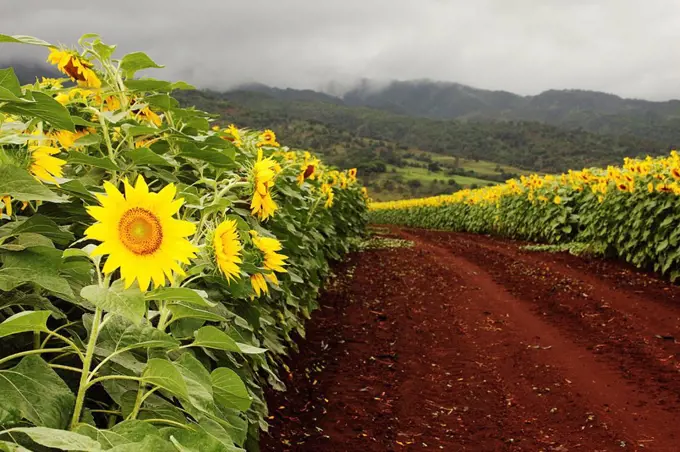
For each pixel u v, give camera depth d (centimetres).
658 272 975
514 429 433
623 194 1070
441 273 1186
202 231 195
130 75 269
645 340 631
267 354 368
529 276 1078
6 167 137
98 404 169
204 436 134
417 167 12056
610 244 1130
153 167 259
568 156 13812
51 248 142
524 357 605
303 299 554
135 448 114
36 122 193
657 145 13762
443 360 599
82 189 174
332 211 1019
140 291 130
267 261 219
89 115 251
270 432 369
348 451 372
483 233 2425
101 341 153
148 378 140
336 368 536
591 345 630
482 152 15275
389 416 440
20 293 162
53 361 165
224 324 226
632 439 411
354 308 790
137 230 127
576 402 480
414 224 3744
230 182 219
